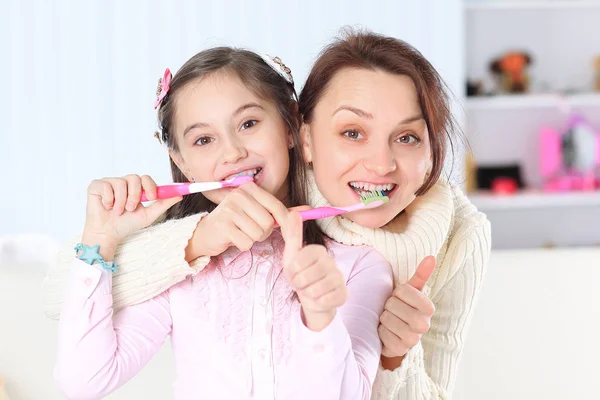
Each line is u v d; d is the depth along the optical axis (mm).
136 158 2658
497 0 3043
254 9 2664
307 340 708
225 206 757
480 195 2893
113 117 2643
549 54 3119
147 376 1327
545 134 3021
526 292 1474
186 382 818
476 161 3117
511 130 3129
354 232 875
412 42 2732
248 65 857
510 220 3189
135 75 2641
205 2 2648
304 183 897
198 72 849
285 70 914
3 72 2607
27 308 1356
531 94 2971
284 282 838
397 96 820
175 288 838
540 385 1445
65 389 775
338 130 831
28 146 2627
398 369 851
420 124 835
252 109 839
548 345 1458
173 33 2645
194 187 795
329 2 2688
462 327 1025
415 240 881
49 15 2605
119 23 2627
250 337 807
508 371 1443
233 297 828
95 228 792
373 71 827
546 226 3188
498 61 3010
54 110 2625
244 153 831
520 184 3020
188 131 850
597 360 1460
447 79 2746
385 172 812
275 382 789
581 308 1476
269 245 868
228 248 857
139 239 815
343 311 817
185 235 795
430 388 977
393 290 864
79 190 2645
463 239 980
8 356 1339
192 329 822
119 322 815
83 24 2615
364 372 763
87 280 777
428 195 939
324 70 850
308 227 881
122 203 787
